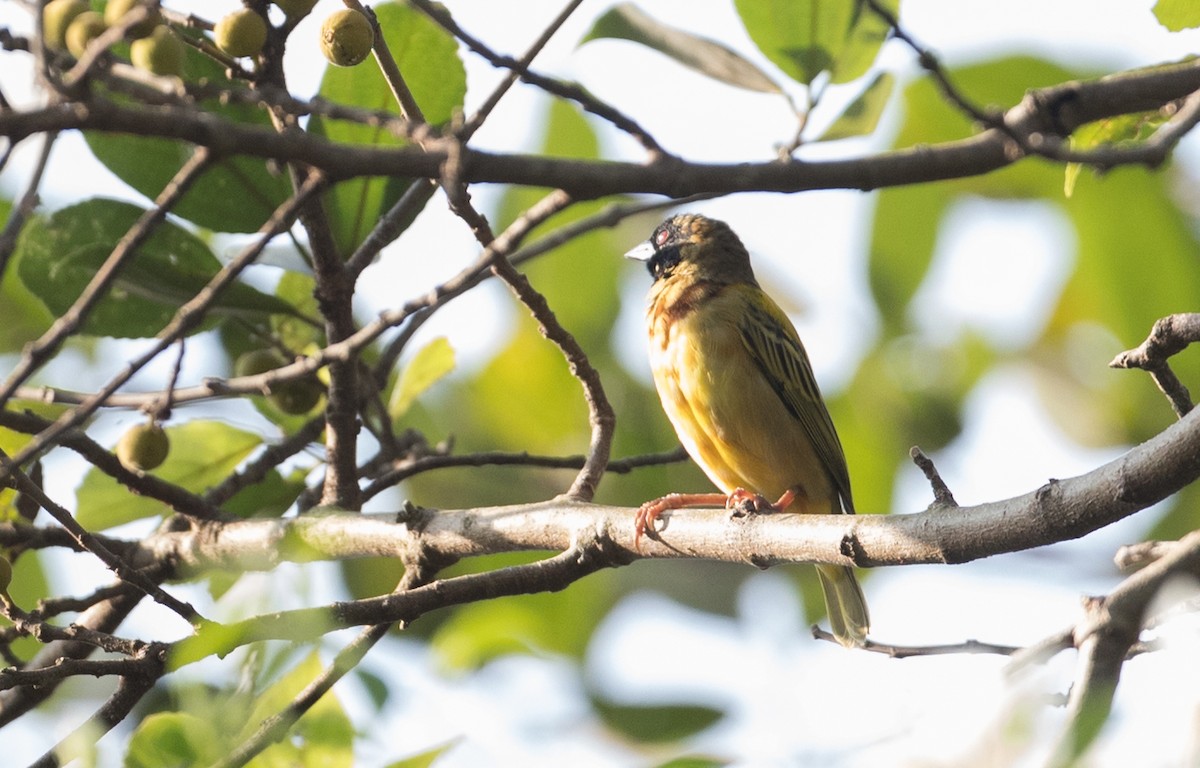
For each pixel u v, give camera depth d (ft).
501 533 30.63
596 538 29.25
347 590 45.57
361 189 33.88
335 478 34.09
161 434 31.40
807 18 27.61
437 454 39.86
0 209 42.80
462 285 24.71
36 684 25.02
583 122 48.03
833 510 42.14
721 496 36.40
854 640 38.78
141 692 26.22
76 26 21.74
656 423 49.16
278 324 36.45
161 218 21.13
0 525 32.45
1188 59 27.89
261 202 33.88
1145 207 47.60
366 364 36.60
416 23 32.17
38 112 17.66
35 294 33.65
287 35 24.95
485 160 19.80
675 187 20.48
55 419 37.96
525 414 49.78
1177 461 21.56
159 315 34.76
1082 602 19.80
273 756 25.63
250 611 23.66
